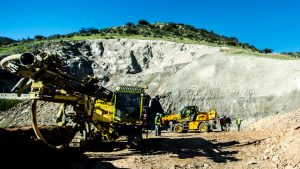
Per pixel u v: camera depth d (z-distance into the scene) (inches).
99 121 605.0
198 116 1163.9
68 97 453.1
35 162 454.3
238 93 1893.5
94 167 498.3
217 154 635.5
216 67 2153.1
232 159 597.3
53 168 473.7
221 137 840.3
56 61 408.2
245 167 541.3
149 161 557.3
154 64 2810.0
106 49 2970.0
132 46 2960.1
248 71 2063.2
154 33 3873.0
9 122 1738.4
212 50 2694.4
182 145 710.5
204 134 944.3
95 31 3912.4
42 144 492.7
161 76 2345.0
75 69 2655.0
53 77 414.0
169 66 2464.3
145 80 2409.0
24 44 3048.7
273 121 1061.8
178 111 1943.9
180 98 2001.7
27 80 401.1
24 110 1831.9
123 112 674.8
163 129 1300.4
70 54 2812.5
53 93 428.1
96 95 528.1
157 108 1971.0
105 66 2800.2
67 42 2967.5
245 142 745.0
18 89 396.8
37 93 402.6
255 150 667.4
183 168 526.6
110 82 2635.3
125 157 586.9
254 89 1884.8
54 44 2886.3
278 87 1833.2
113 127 658.8
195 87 2039.9
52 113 1702.8
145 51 2896.2
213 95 1951.3
